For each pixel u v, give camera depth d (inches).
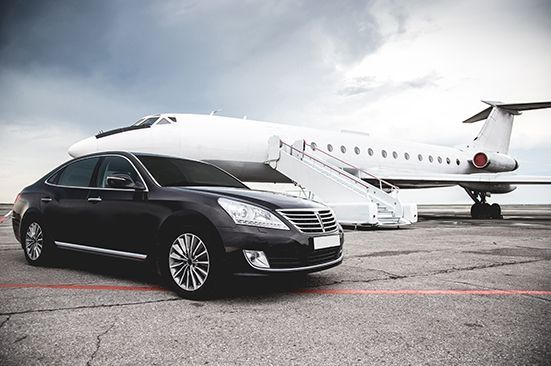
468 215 1053.2
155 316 124.8
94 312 128.2
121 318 122.2
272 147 535.5
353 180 507.2
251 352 96.6
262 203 152.3
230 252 141.4
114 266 211.9
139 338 105.2
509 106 948.0
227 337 106.7
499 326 116.5
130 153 194.9
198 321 120.1
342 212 462.3
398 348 99.4
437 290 161.0
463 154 878.4
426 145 805.9
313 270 150.9
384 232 428.5
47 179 218.5
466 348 99.4
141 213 166.6
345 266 215.6
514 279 183.2
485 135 949.2
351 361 91.6
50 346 99.0
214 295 145.9
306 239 149.8
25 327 112.7
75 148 497.7
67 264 217.0
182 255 151.9
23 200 219.3
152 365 88.7
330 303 141.4
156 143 483.5
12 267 209.3
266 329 113.3
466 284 172.4
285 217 150.8
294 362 91.0
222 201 150.6
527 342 103.6
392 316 126.1
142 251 165.5
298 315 126.8
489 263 226.5
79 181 201.6
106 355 93.8
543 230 462.3
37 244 211.2
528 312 130.8
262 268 141.3
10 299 143.3
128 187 173.5
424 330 112.8
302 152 528.4
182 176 188.5
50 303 138.4
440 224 589.0
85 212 186.4
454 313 129.4
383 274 193.9
